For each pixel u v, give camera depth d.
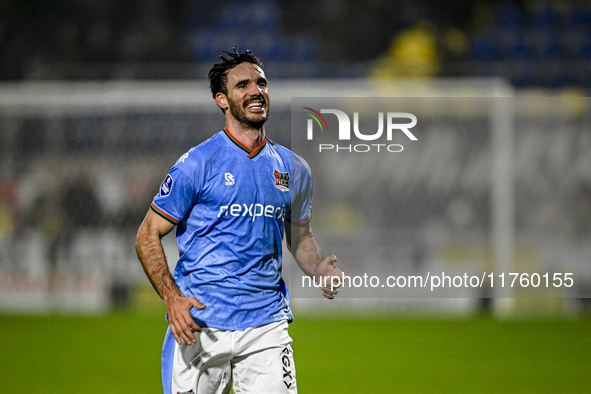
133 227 32.50
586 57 45.59
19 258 31.69
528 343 22.16
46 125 33.62
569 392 15.53
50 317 28.34
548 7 47.78
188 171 8.65
